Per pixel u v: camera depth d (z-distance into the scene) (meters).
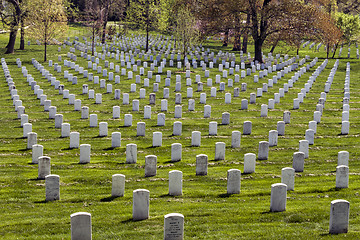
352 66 93.81
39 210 26.14
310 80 70.06
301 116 52.16
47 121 49.03
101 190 29.81
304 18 91.06
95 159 36.94
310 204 26.64
